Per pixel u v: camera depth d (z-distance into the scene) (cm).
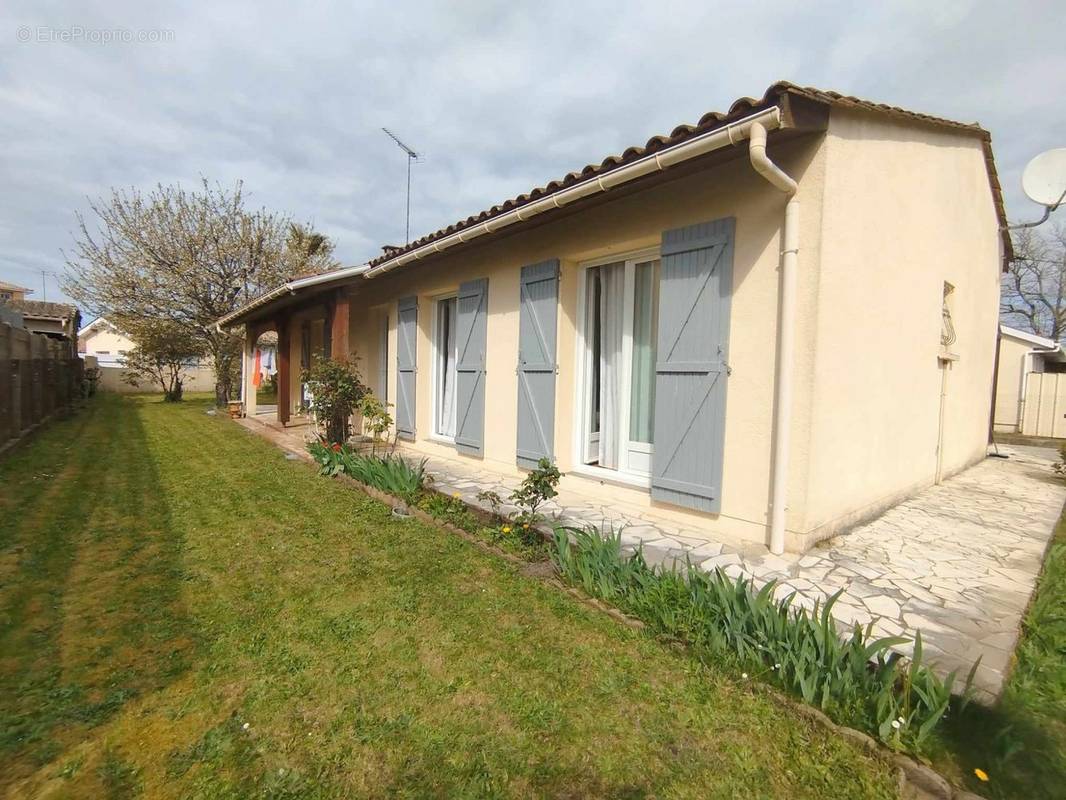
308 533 413
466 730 195
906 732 185
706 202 403
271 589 312
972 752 183
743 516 384
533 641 256
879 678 209
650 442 484
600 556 314
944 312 591
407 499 486
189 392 2505
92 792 164
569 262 535
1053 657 241
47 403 1069
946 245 565
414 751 184
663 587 283
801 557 351
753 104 314
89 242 1511
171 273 1521
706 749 187
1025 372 1396
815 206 346
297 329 1366
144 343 1630
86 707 202
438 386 788
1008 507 497
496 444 622
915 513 468
